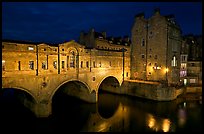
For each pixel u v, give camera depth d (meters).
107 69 49.16
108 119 35.91
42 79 34.38
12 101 47.62
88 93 45.06
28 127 31.02
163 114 37.38
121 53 54.12
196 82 56.81
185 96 48.41
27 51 32.09
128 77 57.53
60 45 37.09
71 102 47.25
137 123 33.12
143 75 55.12
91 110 41.25
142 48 55.34
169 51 50.31
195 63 57.59
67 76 38.78
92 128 31.78
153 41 52.41
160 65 50.66
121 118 35.84
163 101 44.94
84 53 42.28
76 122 34.25
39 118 33.91
